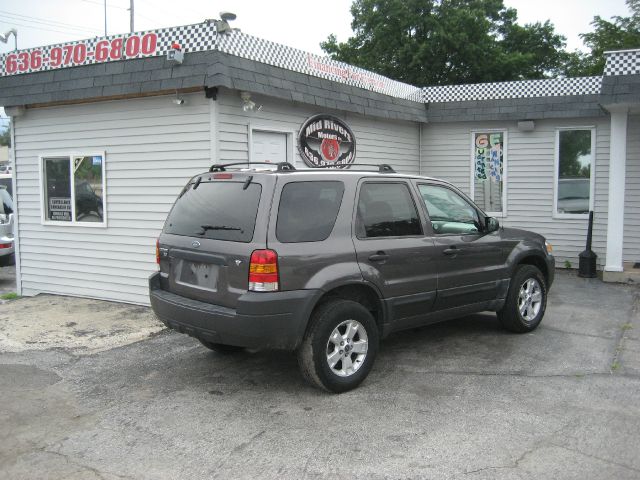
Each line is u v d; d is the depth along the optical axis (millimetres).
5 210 11734
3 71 8875
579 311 7648
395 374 5309
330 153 9492
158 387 5078
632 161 10531
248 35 7758
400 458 3732
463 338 6449
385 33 24250
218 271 4633
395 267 5164
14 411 4590
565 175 11383
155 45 7648
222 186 4914
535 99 11242
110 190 8375
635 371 5332
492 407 4531
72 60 8250
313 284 4574
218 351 5895
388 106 10727
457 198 6012
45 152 8914
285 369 5488
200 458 3781
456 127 12109
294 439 4027
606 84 9062
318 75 9094
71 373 5469
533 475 3500
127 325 7191
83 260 8781
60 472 3629
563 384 5016
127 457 3812
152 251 8117
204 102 7453
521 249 6406
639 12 23453
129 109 8070
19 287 9477
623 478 3465
